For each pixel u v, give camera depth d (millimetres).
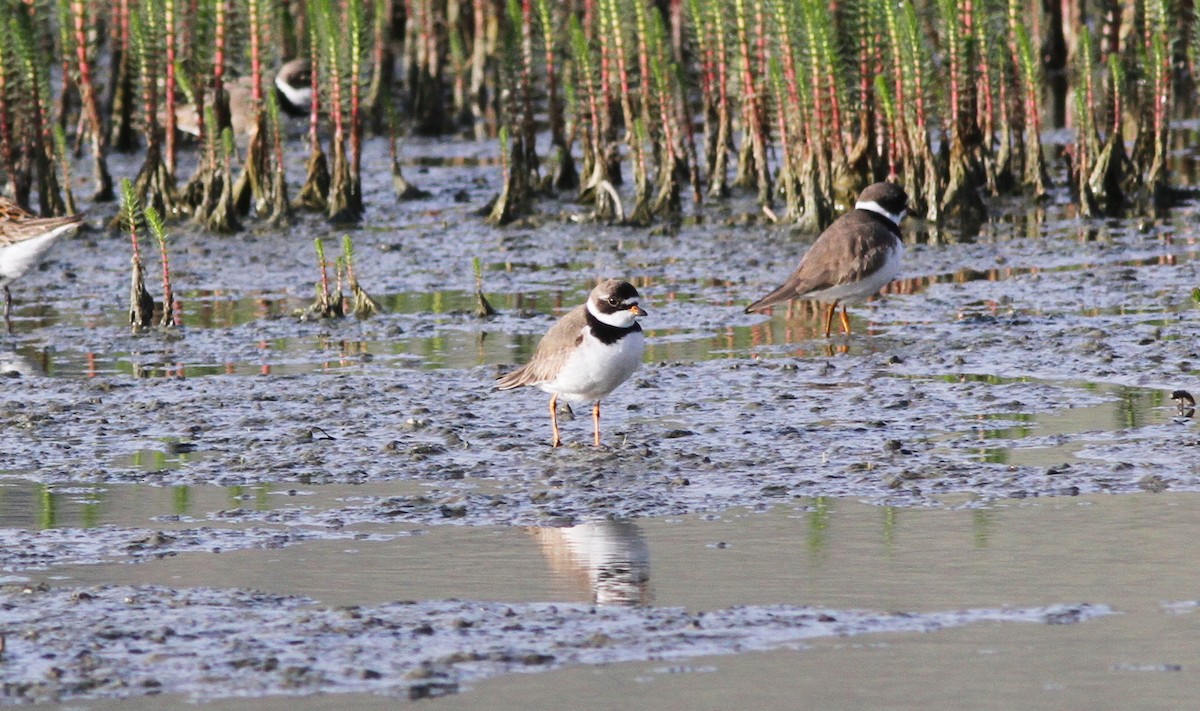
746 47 25922
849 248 17062
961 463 12359
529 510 11516
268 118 27391
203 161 25844
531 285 21000
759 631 9109
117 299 20641
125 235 25266
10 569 10398
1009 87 27312
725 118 27438
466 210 27344
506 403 14820
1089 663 8602
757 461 12609
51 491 12266
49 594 9883
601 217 25969
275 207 25938
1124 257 21484
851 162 25031
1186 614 9219
